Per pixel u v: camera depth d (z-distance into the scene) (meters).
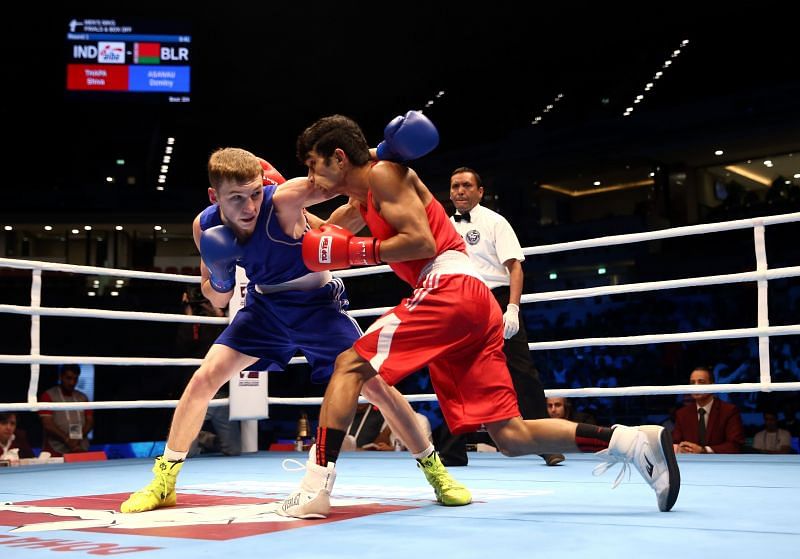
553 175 17.28
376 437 6.14
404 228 2.07
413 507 2.30
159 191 17.98
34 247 18.58
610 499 2.41
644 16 17.73
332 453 2.09
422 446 2.36
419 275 2.20
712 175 16.44
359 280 15.16
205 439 5.07
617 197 18.02
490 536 1.75
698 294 12.66
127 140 19.77
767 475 3.12
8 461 6.05
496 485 2.89
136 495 2.33
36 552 1.60
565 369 12.57
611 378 12.04
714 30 18.20
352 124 2.22
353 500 2.49
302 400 4.98
